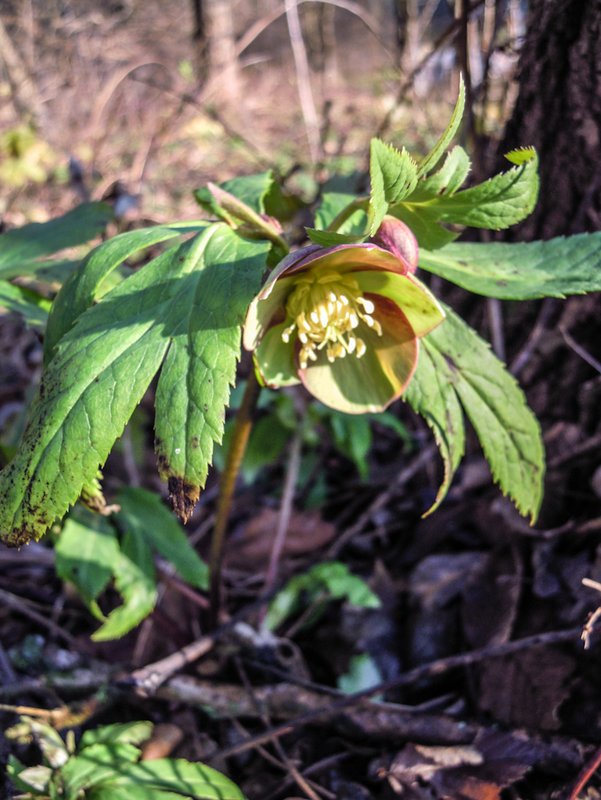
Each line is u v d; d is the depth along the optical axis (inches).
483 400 7.0
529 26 8.9
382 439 12.6
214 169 23.5
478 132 10.1
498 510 9.8
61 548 8.3
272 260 6.5
